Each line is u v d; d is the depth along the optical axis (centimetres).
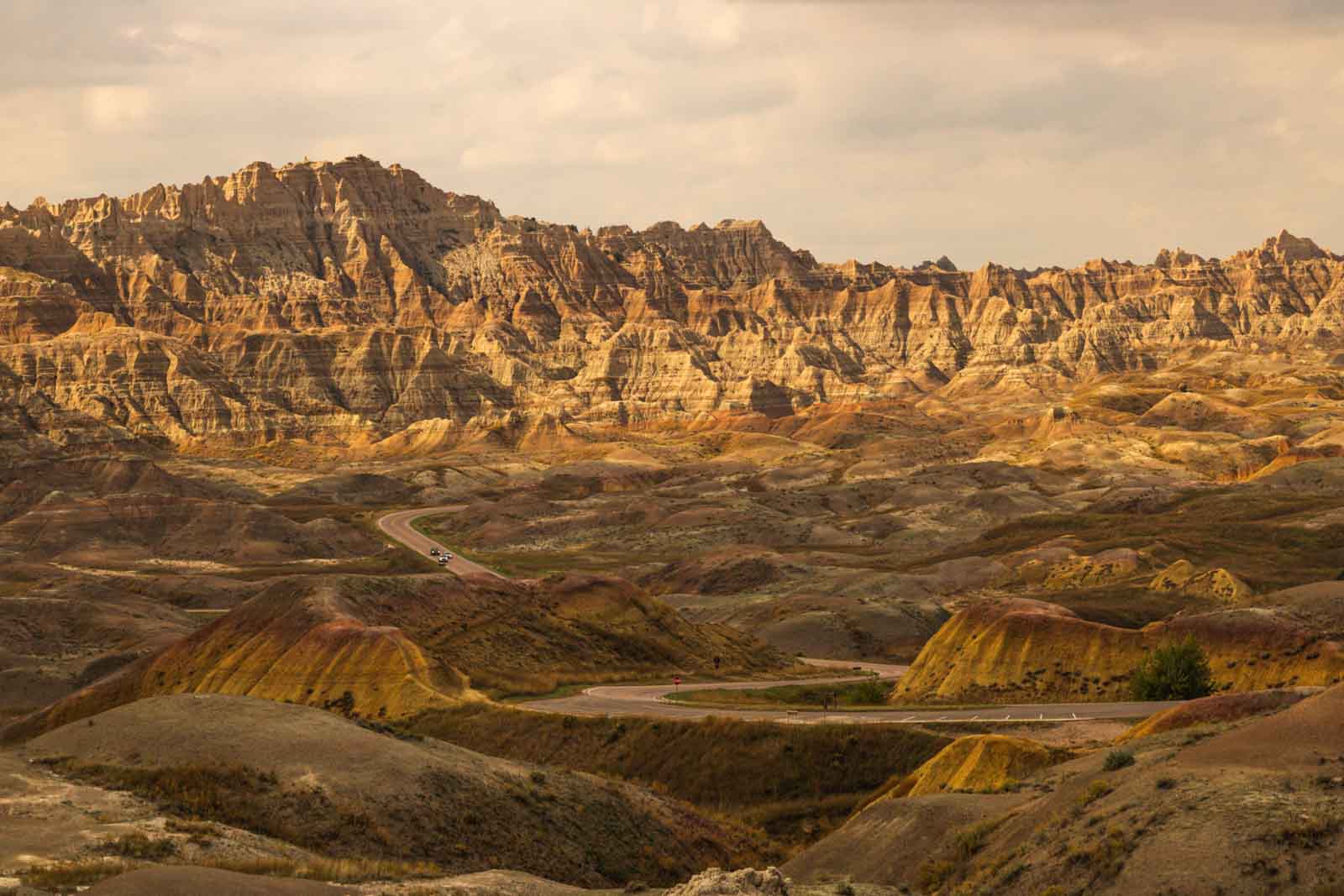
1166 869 3319
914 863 4441
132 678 10388
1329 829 3241
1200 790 3656
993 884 3731
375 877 4328
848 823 5056
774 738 7694
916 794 5981
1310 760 3734
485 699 9231
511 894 4181
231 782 5297
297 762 5553
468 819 5406
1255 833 3319
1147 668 8969
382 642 9700
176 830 4603
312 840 4984
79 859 4106
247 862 4281
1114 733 7244
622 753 7969
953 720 7875
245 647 10138
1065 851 3669
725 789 7444
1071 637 9962
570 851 5525
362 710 9131
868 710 8669
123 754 5662
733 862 6094
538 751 8125
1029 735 7362
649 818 6128
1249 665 9394
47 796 4941
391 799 5350
